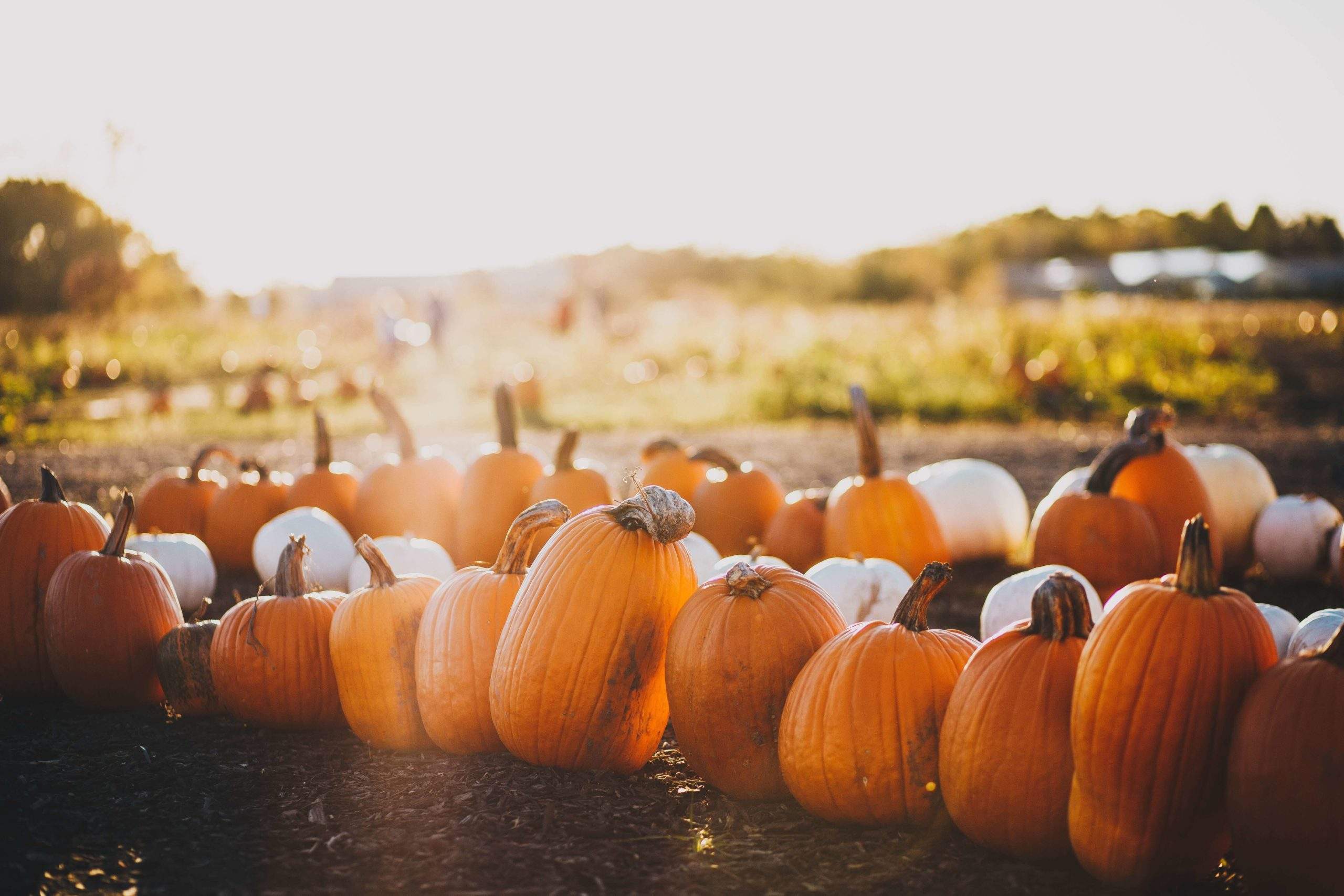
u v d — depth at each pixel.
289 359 21.97
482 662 3.59
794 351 19.70
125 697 4.20
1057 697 2.90
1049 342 19.11
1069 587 2.99
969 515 6.76
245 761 3.68
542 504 3.77
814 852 3.01
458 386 18.84
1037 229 69.12
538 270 69.88
